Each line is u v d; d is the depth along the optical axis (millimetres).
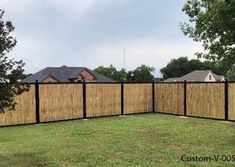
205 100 19094
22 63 10062
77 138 12836
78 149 10758
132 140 12336
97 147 11070
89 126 16219
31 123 17469
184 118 19406
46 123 17750
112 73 66250
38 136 13445
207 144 11539
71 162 9094
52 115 18234
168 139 12508
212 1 11227
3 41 8688
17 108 16984
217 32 11078
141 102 22062
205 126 15969
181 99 20594
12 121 16828
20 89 9320
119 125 16469
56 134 13875
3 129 15680
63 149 10781
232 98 17609
